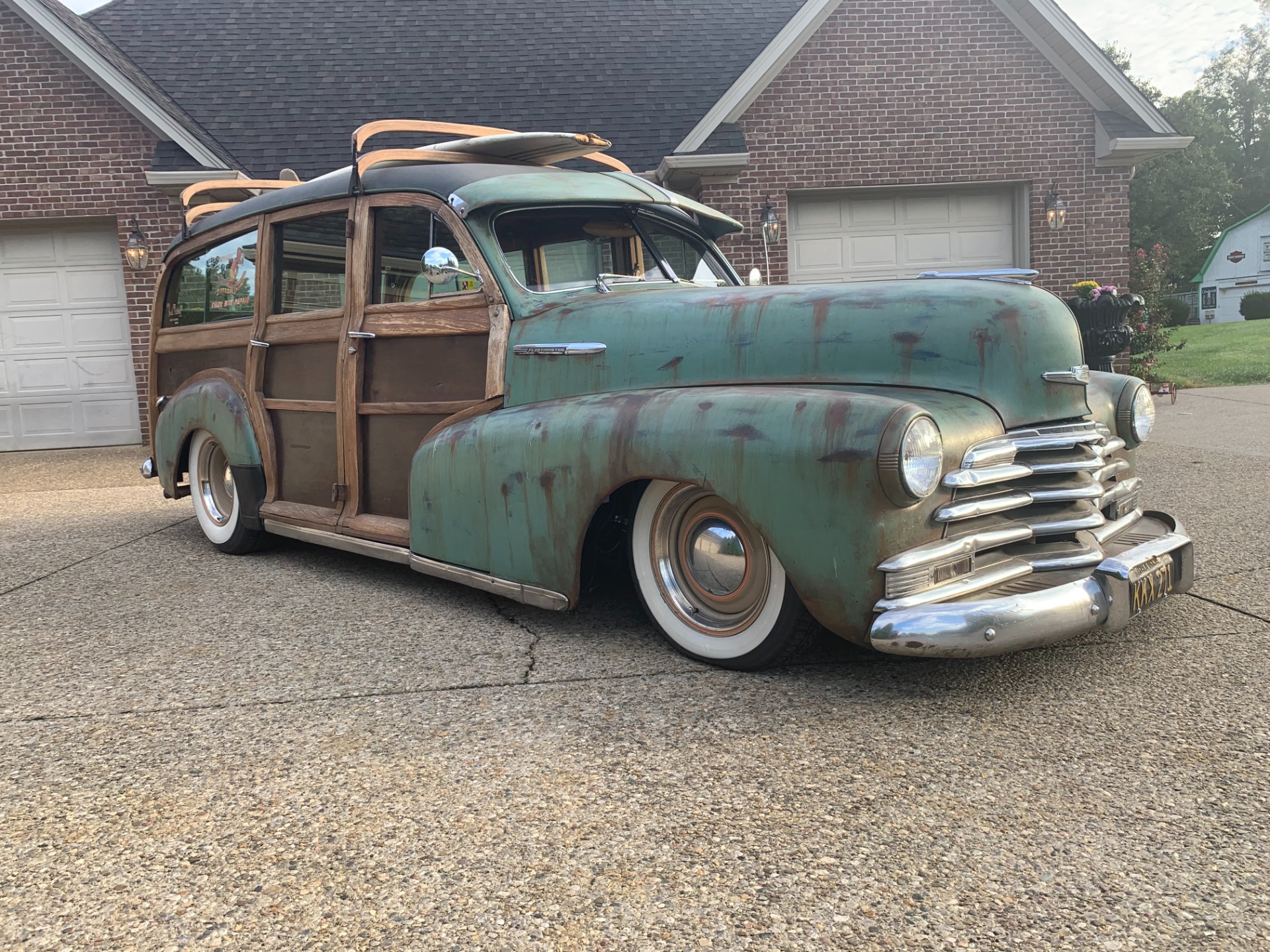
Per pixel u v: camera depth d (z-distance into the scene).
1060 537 2.81
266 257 4.53
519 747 2.43
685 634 3.04
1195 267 50.06
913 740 2.40
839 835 1.96
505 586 3.36
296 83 12.02
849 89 11.34
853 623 2.50
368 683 2.94
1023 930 1.64
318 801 2.18
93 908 1.78
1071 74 11.43
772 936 1.64
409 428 3.86
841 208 11.78
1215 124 48.25
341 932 1.69
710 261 4.23
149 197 10.62
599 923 1.69
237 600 4.01
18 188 10.57
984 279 3.16
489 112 11.66
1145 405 3.35
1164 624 3.27
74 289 11.05
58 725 2.68
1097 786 2.14
